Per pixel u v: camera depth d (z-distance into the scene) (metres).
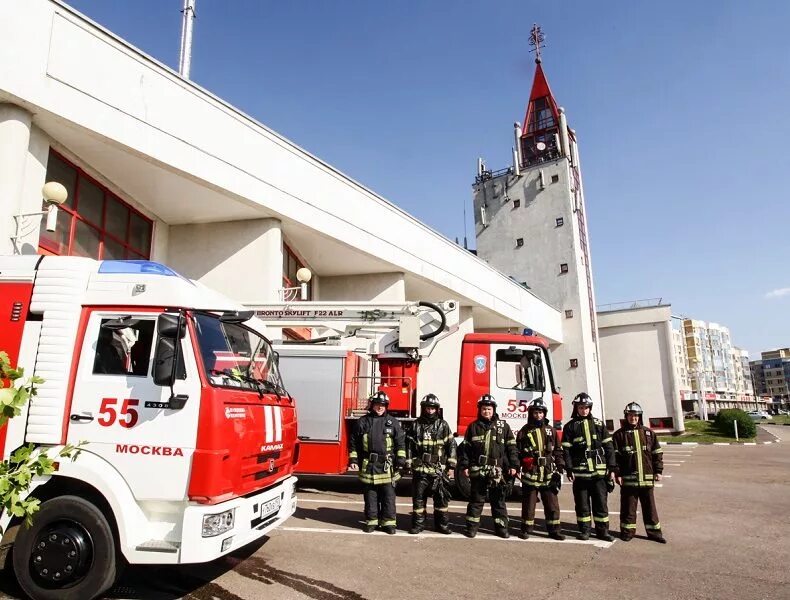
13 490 3.30
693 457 19.20
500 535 6.95
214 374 4.77
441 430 7.23
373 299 20.61
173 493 4.36
